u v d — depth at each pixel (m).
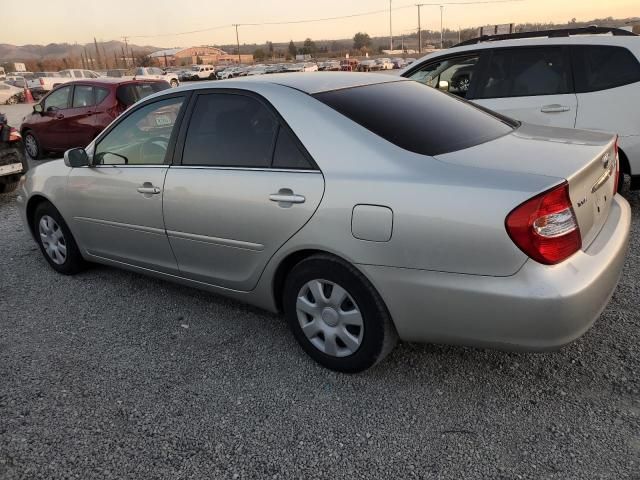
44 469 2.43
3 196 8.27
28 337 3.65
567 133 3.15
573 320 2.32
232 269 3.33
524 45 5.56
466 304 2.43
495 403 2.70
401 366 3.06
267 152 3.06
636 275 3.94
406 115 3.00
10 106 31.16
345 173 2.72
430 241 2.45
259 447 2.51
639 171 5.14
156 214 3.62
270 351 3.32
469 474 2.27
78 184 4.19
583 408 2.62
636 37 5.14
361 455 2.42
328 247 2.76
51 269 4.93
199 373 3.12
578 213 2.45
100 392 2.98
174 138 3.55
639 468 2.24
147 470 2.40
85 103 10.55
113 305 4.09
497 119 3.38
